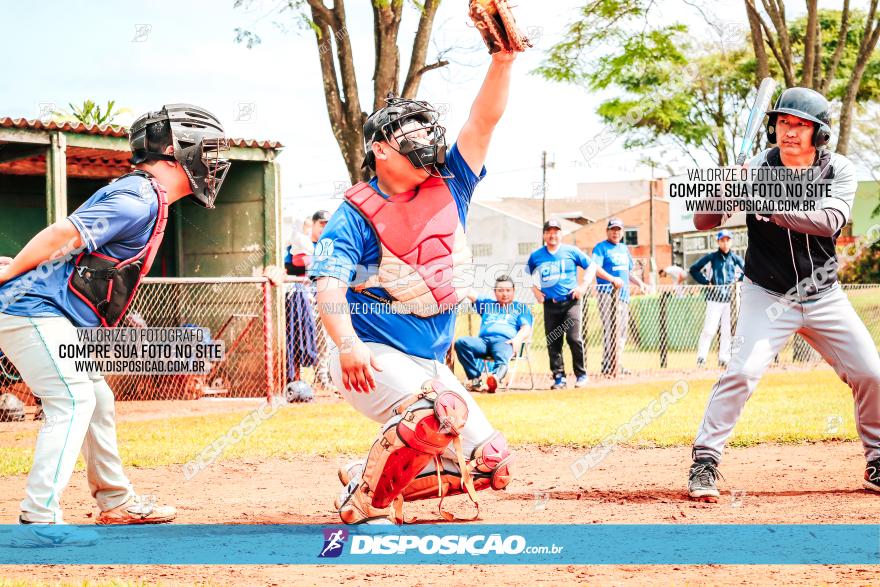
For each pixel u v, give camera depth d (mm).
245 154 12664
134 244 4039
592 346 16109
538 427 7895
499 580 3197
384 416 3938
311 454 6828
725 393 4738
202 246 13477
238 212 13148
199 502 4996
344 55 14688
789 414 8312
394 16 14547
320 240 3838
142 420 9461
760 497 4785
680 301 16875
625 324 13727
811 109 4617
